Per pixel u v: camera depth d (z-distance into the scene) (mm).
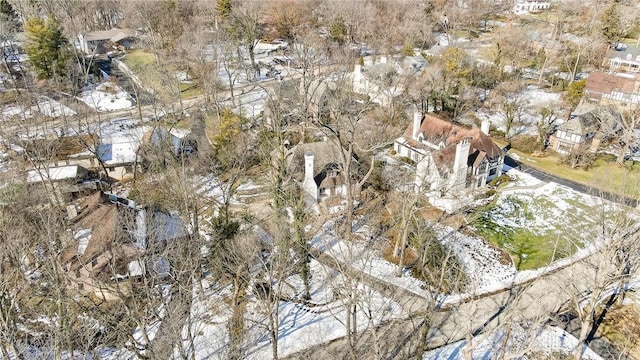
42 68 93250
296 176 58500
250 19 112000
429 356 39188
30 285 40938
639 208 47562
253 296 45438
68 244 41219
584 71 105188
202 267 47250
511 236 55062
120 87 96438
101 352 38125
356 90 90875
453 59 91250
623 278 40594
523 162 71812
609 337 41094
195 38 103500
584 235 54219
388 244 53281
